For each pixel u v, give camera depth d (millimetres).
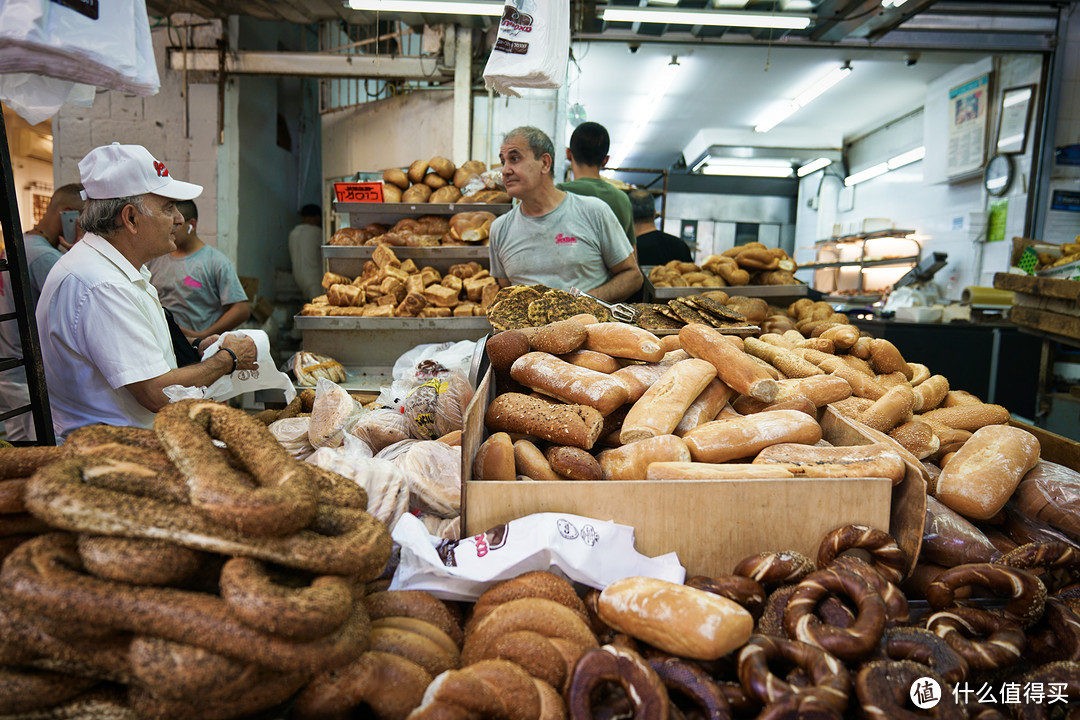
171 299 3498
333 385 1668
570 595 1026
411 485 1256
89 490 781
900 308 4996
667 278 3381
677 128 9133
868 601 974
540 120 5113
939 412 1826
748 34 5297
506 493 1131
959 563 1246
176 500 820
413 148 5293
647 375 1532
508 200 3844
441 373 1971
